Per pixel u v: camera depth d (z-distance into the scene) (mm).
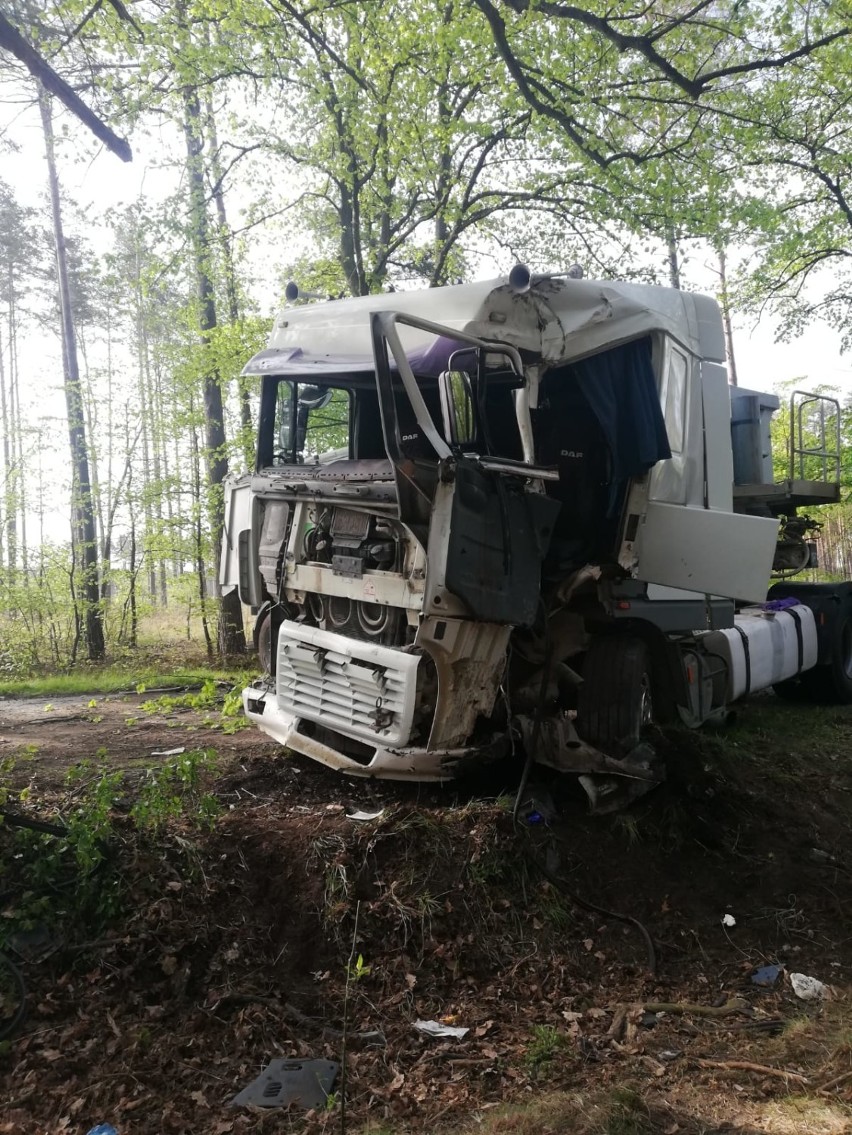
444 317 4934
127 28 7992
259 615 6344
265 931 4184
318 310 5727
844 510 19156
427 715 4809
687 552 5793
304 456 6117
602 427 5254
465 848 4586
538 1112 2959
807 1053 3439
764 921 4688
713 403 6672
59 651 14844
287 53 11172
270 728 5934
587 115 10984
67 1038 3443
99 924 4016
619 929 4512
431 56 11141
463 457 4520
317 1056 3441
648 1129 2869
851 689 9562
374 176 12359
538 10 7648
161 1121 3041
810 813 5832
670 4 10211
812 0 10547
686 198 11906
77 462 14930
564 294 5184
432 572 4410
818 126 14555
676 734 5855
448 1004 3852
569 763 5301
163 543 14484
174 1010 3680
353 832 4648
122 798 5078
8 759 5879
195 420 14328
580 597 5688
